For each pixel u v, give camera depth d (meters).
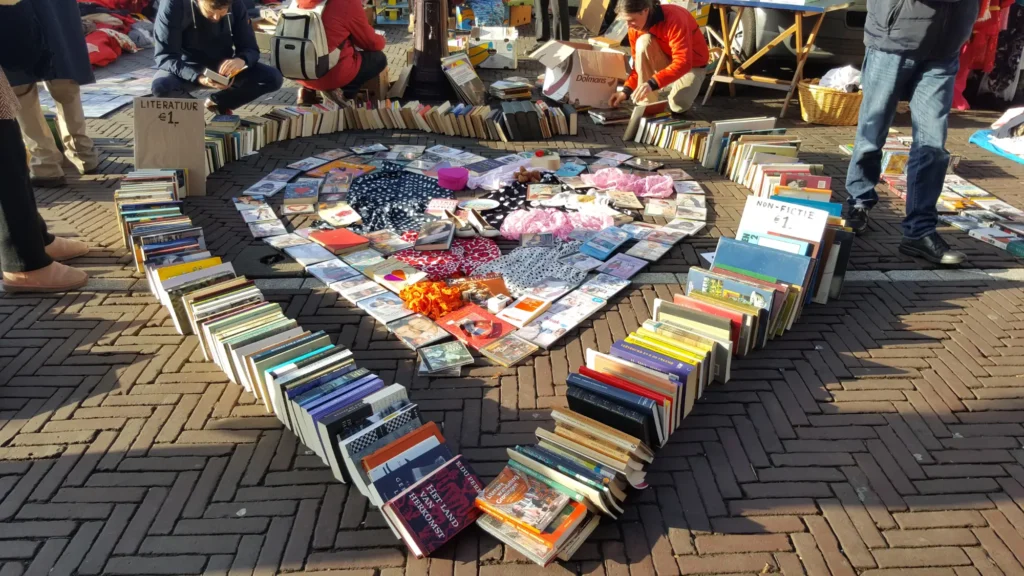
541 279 4.62
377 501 2.81
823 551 2.73
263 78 7.32
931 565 2.68
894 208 5.81
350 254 4.91
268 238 5.09
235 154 6.57
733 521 2.87
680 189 6.12
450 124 7.41
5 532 2.76
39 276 4.33
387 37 11.57
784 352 3.96
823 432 3.36
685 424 3.41
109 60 9.61
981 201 5.85
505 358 3.82
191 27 6.80
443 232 5.09
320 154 6.74
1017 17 8.20
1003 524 2.86
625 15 6.92
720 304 3.92
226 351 3.48
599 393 3.14
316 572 2.62
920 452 3.24
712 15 9.23
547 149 7.05
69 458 3.12
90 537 2.75
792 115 8.20
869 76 4.91
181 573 2.61
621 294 4.52
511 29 9.98
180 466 3.09
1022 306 4.43
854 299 4.49
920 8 4.41
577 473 2.82
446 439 3.28
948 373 3.78
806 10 7.30
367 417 2.99
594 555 2.71
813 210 4.14
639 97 7.26
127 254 4.88
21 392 3.53
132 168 6.34
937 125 4.65
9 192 4.09
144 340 3.97
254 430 3.32
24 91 5.48
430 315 4.21
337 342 3.98
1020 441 3.31
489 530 2.73
